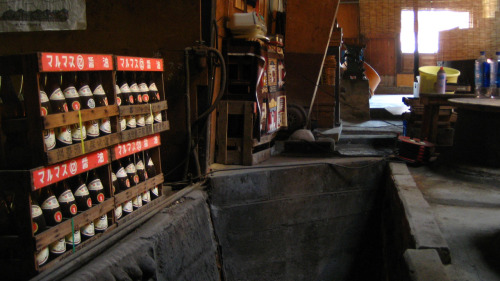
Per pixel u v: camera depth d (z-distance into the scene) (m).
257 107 5.52
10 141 3.09
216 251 4.95
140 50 5.08
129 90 3.92
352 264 6.02
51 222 3.01
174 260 3.79
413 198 4.32
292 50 7.71
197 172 5.05
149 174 4.30
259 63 5.46
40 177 2.84
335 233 5.84
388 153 7.24
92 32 5.10
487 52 8.89
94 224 3.49
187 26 4.97
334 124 9.28
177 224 3.96
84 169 3.27
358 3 16.72
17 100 3.10
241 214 5.15
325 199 5.69
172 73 5.07
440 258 3.07
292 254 5.57
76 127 3.22
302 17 7.61
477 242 3.50
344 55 11.43
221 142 5.56
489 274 3.01
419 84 7.85
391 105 12.31
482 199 4.55
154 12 5.00
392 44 17.58
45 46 5.15
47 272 2.75
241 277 5.24
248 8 6.26
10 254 2.96
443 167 5.66
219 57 4.86
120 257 3.08
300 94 7.77
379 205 6.05
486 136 5.19
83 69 3.24
